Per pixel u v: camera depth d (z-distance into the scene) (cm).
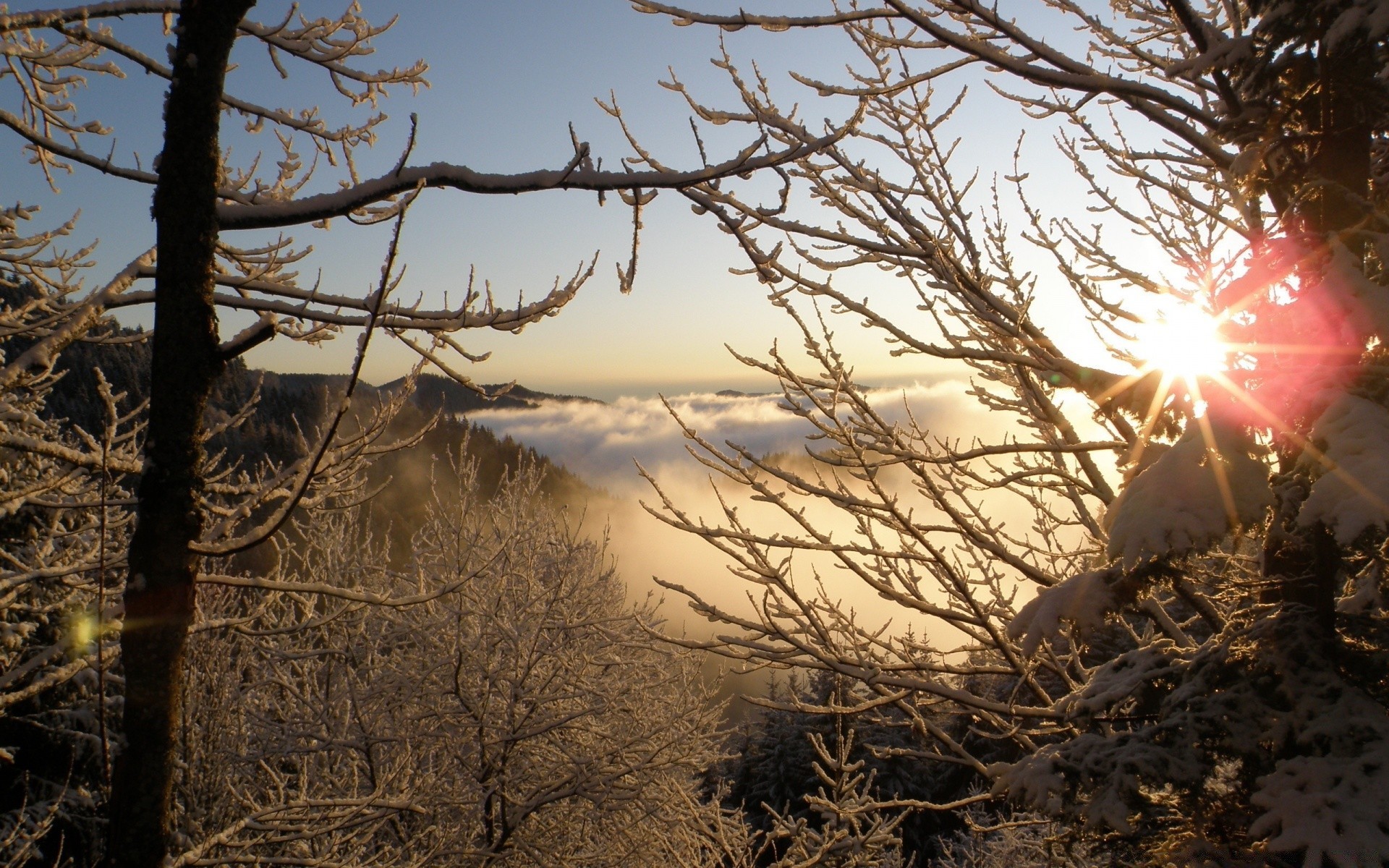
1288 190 323
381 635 960
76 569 354
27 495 309
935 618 446
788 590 399
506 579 976
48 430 442
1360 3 257
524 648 927
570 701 986
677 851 1002
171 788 267
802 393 406
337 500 468
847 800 715
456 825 885
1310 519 225
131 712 258
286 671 957
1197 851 286
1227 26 435
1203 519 243
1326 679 285
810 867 719
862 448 396
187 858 333
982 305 373
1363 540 273
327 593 307
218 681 830
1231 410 265
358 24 406
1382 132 328
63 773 801
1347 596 345
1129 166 444
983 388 490
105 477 235
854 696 417
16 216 480
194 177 259
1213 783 322
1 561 601
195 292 263
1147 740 304
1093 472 440
